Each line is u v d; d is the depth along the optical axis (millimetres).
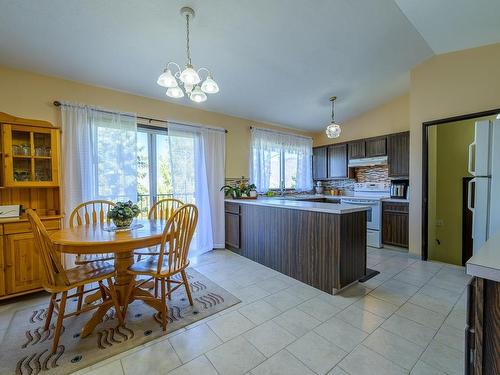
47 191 2668
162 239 1837
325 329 1810
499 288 736
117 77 2887
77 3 1899
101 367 1453
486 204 2594
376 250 3887
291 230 2822
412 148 3432
